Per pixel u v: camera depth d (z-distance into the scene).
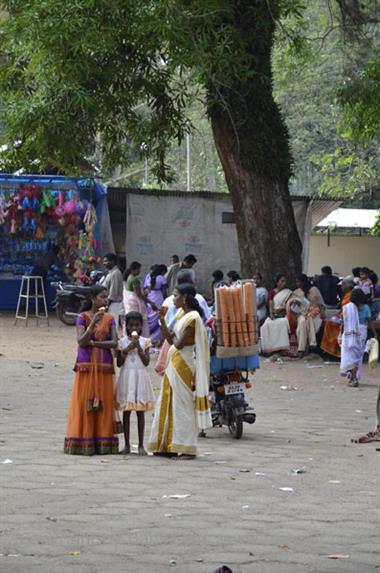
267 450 12.66
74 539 8.20
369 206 53.53
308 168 55.19
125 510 9.27
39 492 9.98
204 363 12.12
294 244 25.94
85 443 12.11
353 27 28.70
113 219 32.19
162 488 10.30
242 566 7.51
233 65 22.48
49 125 23.41
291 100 50.44
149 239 31.86
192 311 12.41
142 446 12.40
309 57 31.83
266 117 25.44
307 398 17.44
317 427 14.51
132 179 54.53
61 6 21.39
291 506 9.59
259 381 19.55
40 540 8.15
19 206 30.98
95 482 10.53
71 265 31.16
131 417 15.20
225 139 25.45
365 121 27.64
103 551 7.86
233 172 25.62
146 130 25.22
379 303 23.94
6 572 7.21
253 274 25.62
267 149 25.44
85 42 21.28
